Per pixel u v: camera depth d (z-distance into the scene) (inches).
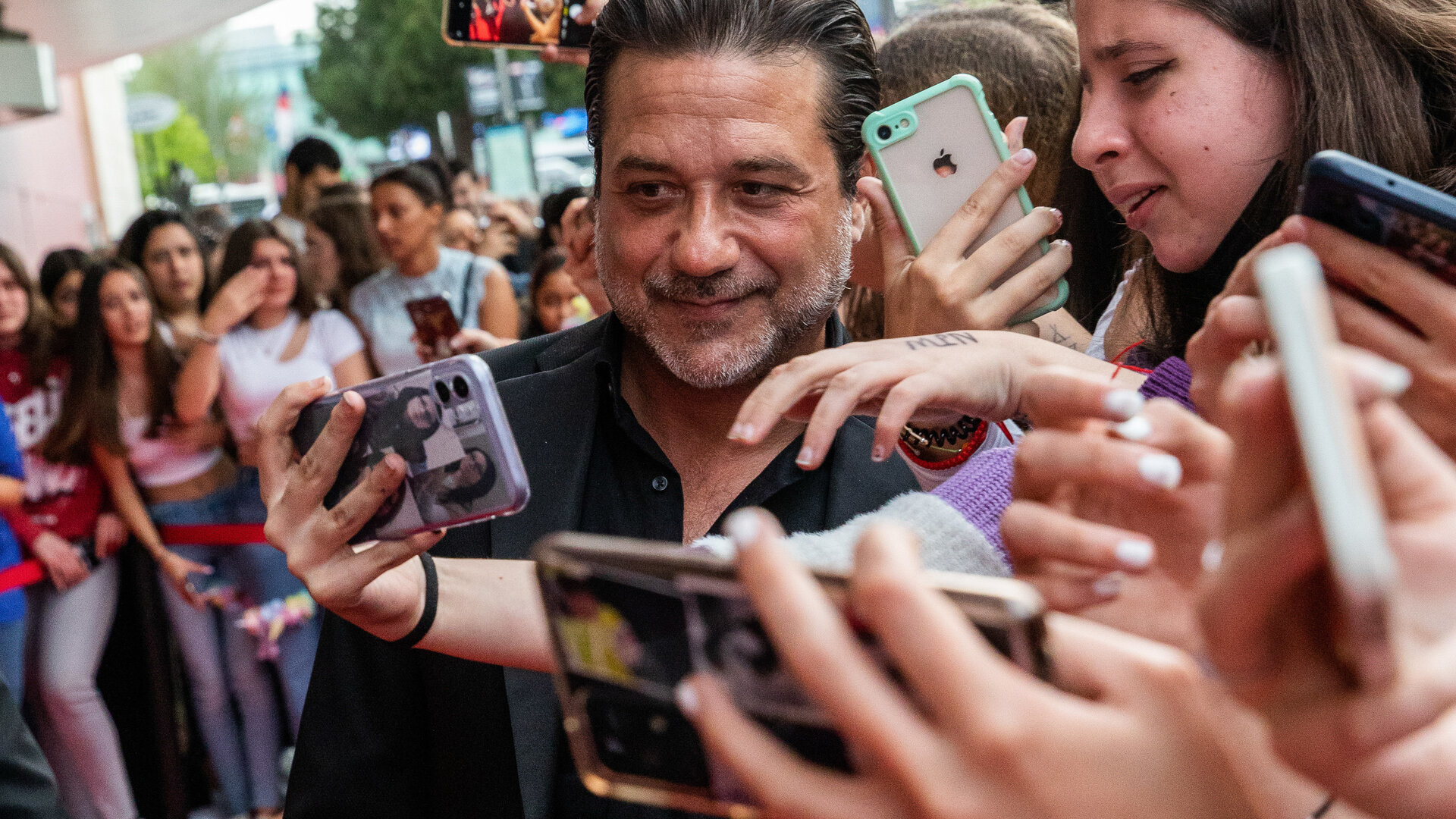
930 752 16.4
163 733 148.9
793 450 51.2
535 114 803.4
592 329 57.2
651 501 52.4
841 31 49.4
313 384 39.9
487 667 49.3
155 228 168.2
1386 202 26.5
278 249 147.3
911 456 47.3
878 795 17.5
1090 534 24.5
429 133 829.2
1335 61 45.0
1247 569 15.7
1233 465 16.4
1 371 143.0
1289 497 16.1
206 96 1294.3
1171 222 48.2
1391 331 26.6
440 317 139.9
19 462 135.9
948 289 47.5
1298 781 20.5
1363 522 14.0
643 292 49.1
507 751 48.8
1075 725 16.9
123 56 422.6
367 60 845.2
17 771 54.5
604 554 22.3
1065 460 25.2
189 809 152.9
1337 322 27.4
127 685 150.3
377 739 50.7
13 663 133.8
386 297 156.9
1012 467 37.3
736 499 51.1
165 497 146.2
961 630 16.7
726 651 21.7
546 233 166.1
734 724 18.3
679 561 21.7
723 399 51.4
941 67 78.7
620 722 23.4
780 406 33.8
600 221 51.1
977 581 20.3
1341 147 45.5
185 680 157.3
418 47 808.9
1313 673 16.0
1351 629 14.4
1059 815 16.3
